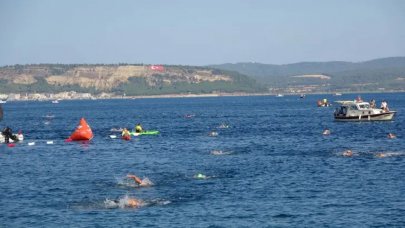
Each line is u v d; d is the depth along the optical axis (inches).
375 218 1796.3
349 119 5989.2
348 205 1952.5
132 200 2033.7
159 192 2183.8
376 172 2551.7
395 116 6850.4
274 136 4549.7
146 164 2962.6
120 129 5659.5
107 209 1934.1
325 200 2026.3
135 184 2359.7
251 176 2507.4
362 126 5339.6
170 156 3287.4
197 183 2358.5
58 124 6939.0
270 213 1865.2
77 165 2967.5
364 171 2581.2
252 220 1791.3
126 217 1833.2
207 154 3356.3
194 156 3262.8
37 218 1844.2
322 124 5792.3
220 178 2466.8
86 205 1994.3
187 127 5866.1
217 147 3769.7
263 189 2220.7
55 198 2113.7
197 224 1754.4
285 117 7529.5
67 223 1782.7
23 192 2235.5
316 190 2191.2
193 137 4576.8
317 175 2504.9
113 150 3656.5
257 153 3361.2
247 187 2261.3
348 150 3373.5
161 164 2947.8
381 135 4394.7
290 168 2714.1
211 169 2728.8
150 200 2047.2
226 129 5462.6
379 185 2266.2
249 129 5403.5
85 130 4362.7
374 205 1946.4
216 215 1845.5
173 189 2235.5
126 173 2664.9
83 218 1831.9
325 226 1724.9
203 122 6766.7
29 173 2706.7
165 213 1872.5
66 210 1932.8
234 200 2039.9
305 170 2645.2
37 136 4911.4
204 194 2138.3
